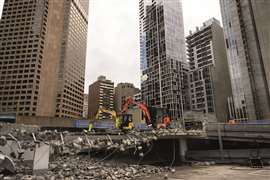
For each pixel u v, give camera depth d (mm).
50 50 145125
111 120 66938
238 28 103438
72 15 168375
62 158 28422
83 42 190375
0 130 13641
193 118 89750
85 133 20609
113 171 19172
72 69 163250
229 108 121438
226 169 22281
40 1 146125
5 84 133875
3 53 140625
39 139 14750
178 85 138500
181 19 167250
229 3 111062
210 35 146125
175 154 35375
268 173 18641
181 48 156250
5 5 151875
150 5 171500
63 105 145125
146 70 162000
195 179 16578
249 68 95875
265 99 87125
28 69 133250
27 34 140375
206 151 31641
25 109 125688
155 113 43594
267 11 86188
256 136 28438
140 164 30406
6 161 13555
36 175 14336
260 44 89625
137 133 27000
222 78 134875
